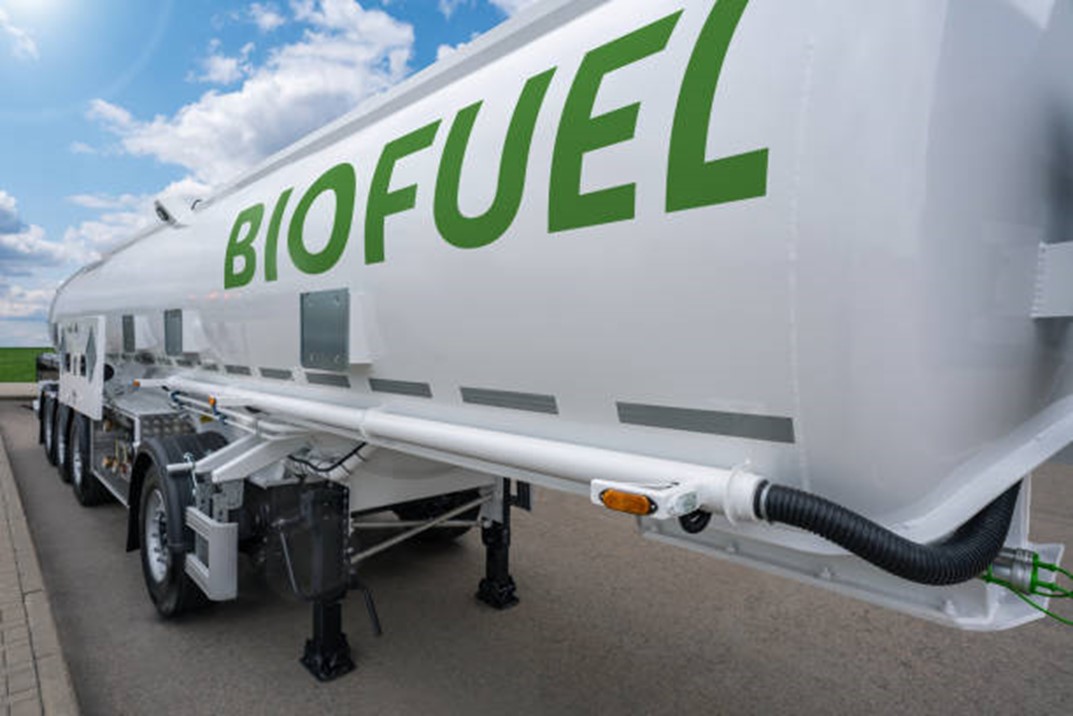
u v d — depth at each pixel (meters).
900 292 1.13
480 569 4.30
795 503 1.20
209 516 3.10
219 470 2.84
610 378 1.55
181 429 4.46
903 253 1.12
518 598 3.83
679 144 1.33
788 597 3.85
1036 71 1.38
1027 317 1.40
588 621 3.54
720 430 1.40
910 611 1.40
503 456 1.79
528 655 3.18
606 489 1.38
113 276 5.58
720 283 1.28
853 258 1.13
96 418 4.77
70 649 3.23
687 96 1.34
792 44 1.20
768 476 1.35
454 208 1.88
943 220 1.16
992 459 1.45
